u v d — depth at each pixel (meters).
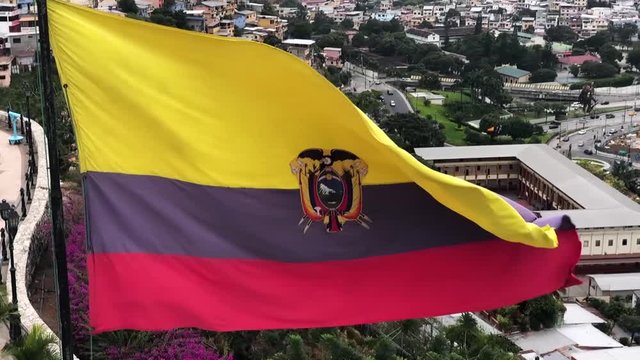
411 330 41.28
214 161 12.29
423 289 13.32
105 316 11.98
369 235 13.14
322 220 12.91
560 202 103.88
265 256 12.77
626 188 128.62
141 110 11.81
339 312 13.02
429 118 159.12
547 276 13.62
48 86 11.03
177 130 12.02
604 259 86.19
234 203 12.49
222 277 12.48
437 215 13.26
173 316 12.19
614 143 159.75
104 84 11.65
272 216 12.70
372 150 12.77
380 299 13.18
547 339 61.34
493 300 13.48
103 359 26.47
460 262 13.39
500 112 170.62
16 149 48.69
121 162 11.87
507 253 13.44
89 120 11.70
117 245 11.91
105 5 154.25
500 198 12.12
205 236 12.37
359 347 37.09
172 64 11.90
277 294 12.77
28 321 25.34
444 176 11.99
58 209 11.38
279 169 12.60
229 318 12.49
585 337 61.97
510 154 118.06
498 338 54.31
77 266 30.06
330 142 12.72
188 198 12.24
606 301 75.56
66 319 11.64
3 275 28.53
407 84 192.25
